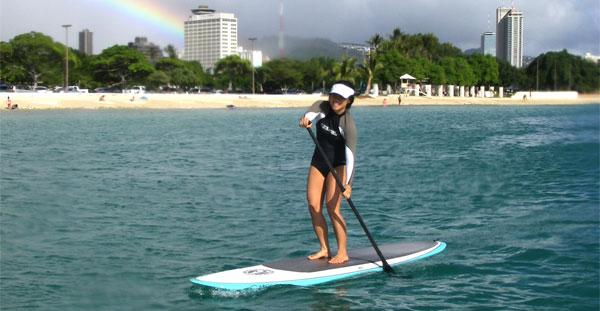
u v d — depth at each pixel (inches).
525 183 583.8
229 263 302.4
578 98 3326.8
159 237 355.6
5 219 403.9
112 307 238.8
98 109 2596.0
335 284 268.5
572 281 274.4
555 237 353.7
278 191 527.8
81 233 364.5
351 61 3725.4
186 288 263.7
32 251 321.7
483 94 4576.8
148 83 4495.6
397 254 305.6
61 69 3914.9
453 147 1028.5
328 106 263.1
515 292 260.4
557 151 959.0
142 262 303.3
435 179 606.2
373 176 633.0
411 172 668.1
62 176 632.4
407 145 1061.8
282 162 771.4
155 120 1870.1
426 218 413.7
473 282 273.6
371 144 1082.1
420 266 294.8
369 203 471.5
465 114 2591.0
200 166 724.7
